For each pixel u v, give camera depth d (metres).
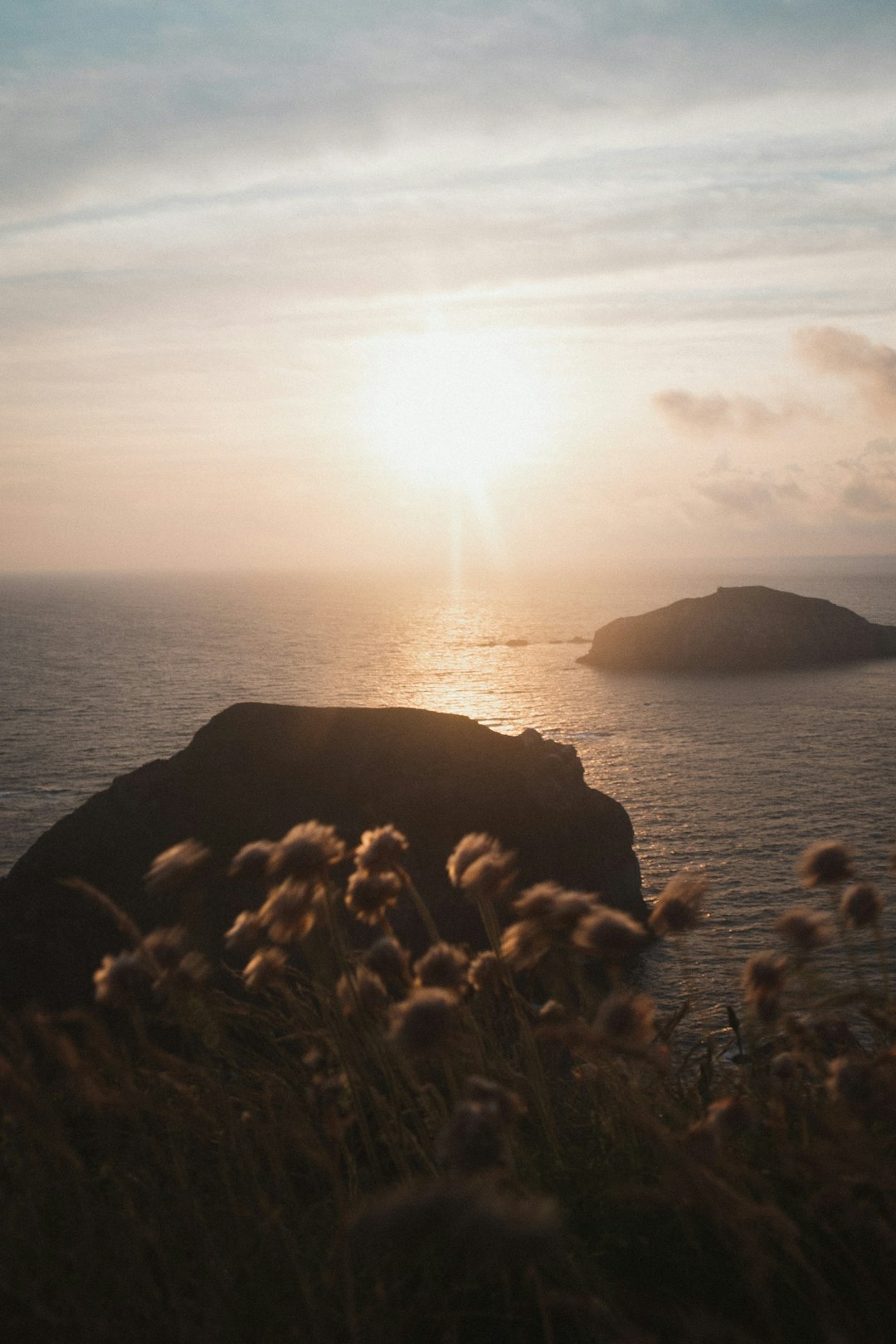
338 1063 3.05
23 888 24.53
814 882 2.74
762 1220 2.16
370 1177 3.08
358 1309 2.37
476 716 124.50
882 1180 2.13
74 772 89.38
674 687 152.12
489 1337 2.40
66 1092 2.64
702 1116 2.93
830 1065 2.32
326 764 27.98
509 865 2.79
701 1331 2.00
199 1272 2.46
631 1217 2.52
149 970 2.51
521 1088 2.91
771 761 88.00
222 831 26.06
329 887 2.64
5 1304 2.20
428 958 2.63
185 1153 2.97
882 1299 2.17
